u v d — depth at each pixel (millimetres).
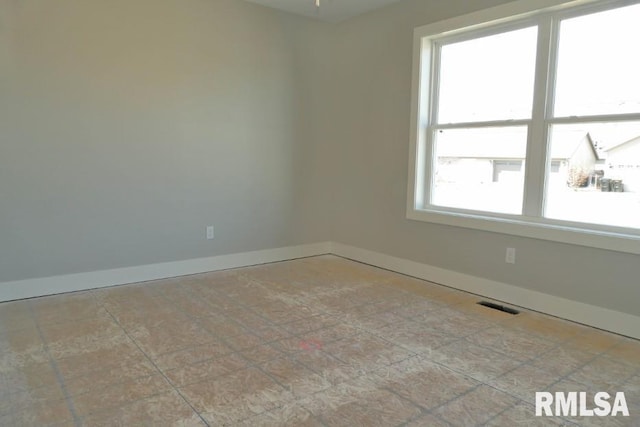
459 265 3619
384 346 2512
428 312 3072
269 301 3254
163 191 3750
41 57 3113
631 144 2668
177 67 3701
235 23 3973
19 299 3195
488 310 3127
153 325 2764
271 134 4328
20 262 3184
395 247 4152
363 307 3156
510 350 2479
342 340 2586
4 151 3049
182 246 3906
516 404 1938
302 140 4559
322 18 4434
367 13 4199
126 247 3615
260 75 4184
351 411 1868
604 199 2814
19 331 2645
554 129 3033
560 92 2988
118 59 3418
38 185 3197
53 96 3186
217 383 2080
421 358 2367
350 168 4570
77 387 2027
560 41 2969
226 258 4180
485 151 3455
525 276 3189
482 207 3518
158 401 1922
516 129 3240
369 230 4414
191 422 1775
